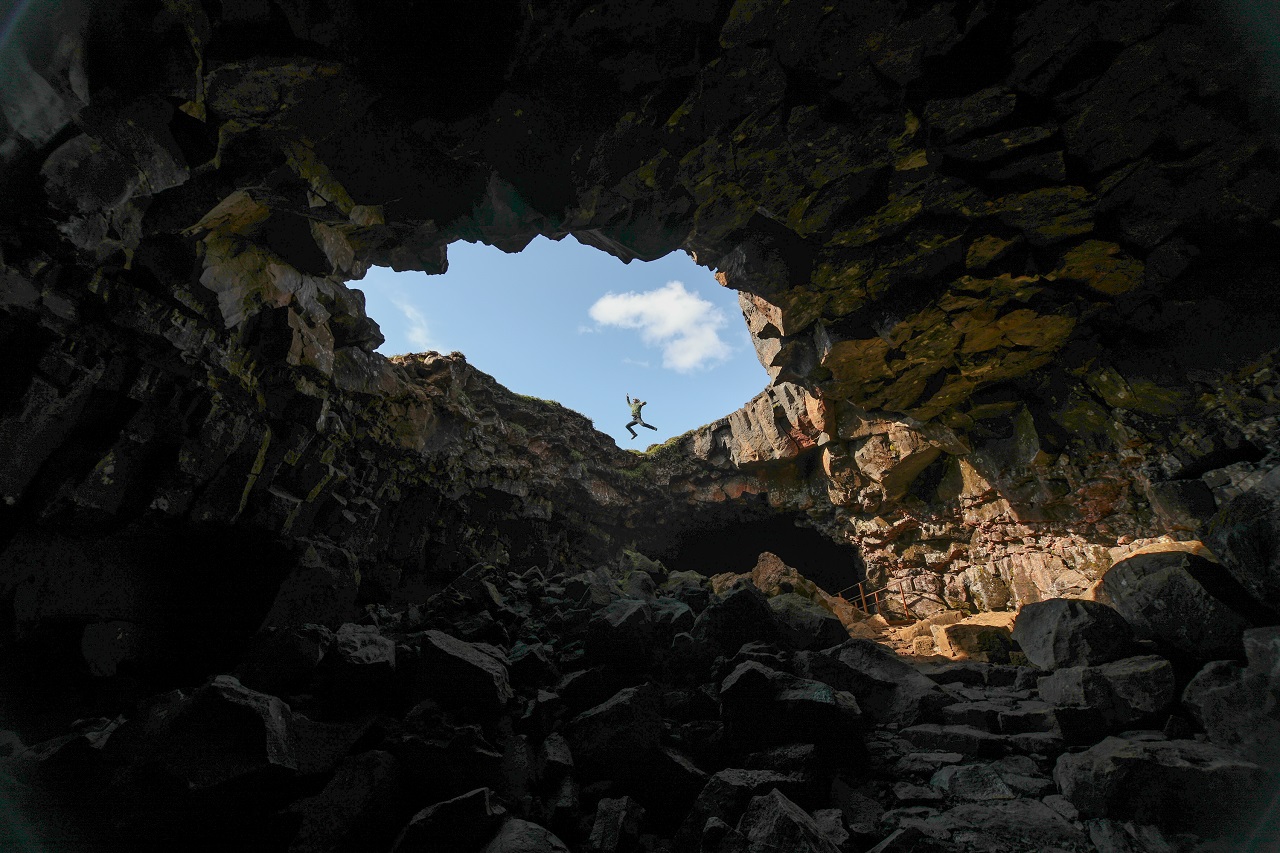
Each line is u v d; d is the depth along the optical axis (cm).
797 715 496
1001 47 597
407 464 1322
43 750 484
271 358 932
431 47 539
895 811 439
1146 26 566
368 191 700
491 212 750
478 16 516
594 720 498
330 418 1070
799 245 892
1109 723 508
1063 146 704
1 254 580
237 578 860
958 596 1689
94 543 720
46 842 352
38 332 648
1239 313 845
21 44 443
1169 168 727
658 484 2116
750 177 728
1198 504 959
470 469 1517
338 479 1093
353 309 1098
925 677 639
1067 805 423
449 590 857
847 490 1894
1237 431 893
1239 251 816
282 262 920
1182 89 627
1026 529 1468
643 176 698
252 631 808
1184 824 377
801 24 554
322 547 966
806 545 2322
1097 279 906
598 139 635
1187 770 393
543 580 1009
